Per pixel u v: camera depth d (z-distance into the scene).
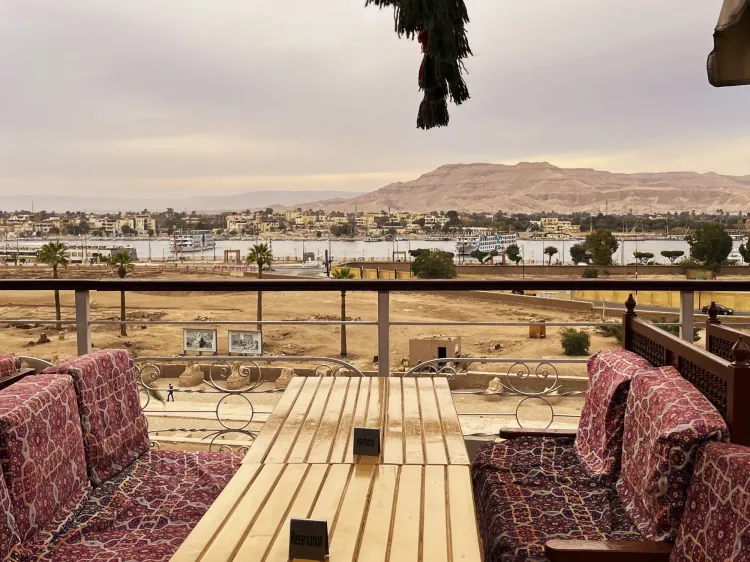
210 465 2.47
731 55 2.21
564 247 117.25
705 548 1.45
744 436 1.65
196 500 2.17
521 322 3.21
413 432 2.13
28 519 1.83
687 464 1.63
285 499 1.62
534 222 157.12
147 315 56.91
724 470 1.44
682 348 2.08
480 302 59.28
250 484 1.71
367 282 3.33
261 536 1.42
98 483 2.25
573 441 2.68
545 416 20.06
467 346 42.09
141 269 85.44
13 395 1.96
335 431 2.14
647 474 1.81
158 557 1.77
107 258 55.78
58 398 2.07
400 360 38.69
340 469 1.81
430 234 178.62
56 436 2.02
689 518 1.56
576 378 23.52
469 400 22.19
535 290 3.25
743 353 1.66
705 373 1.94
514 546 1.84
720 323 2.62
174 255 147.88
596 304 50.19
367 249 159.12
